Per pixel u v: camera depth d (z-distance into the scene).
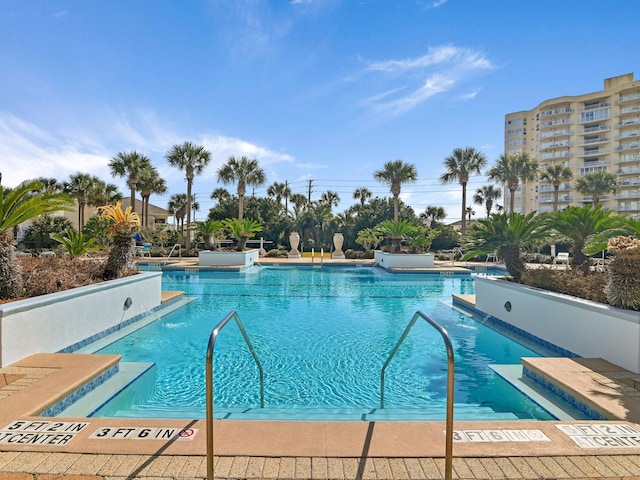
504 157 32.88
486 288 8.27
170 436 2.71
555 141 62.22
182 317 8.37
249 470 2.34
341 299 10.86
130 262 8.64
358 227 38.03
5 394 3.39
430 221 48.72
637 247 4.51
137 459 2.43
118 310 7.00
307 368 5.30
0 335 4.05
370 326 7.71
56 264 7.83
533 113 66.88
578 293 5.84
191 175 27.94
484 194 53.09
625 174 55.62
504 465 2.42
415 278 16.17
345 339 6.76
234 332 7.17
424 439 2.73
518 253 8.19
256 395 4.38
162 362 5.49
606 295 4.90
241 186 27.97
